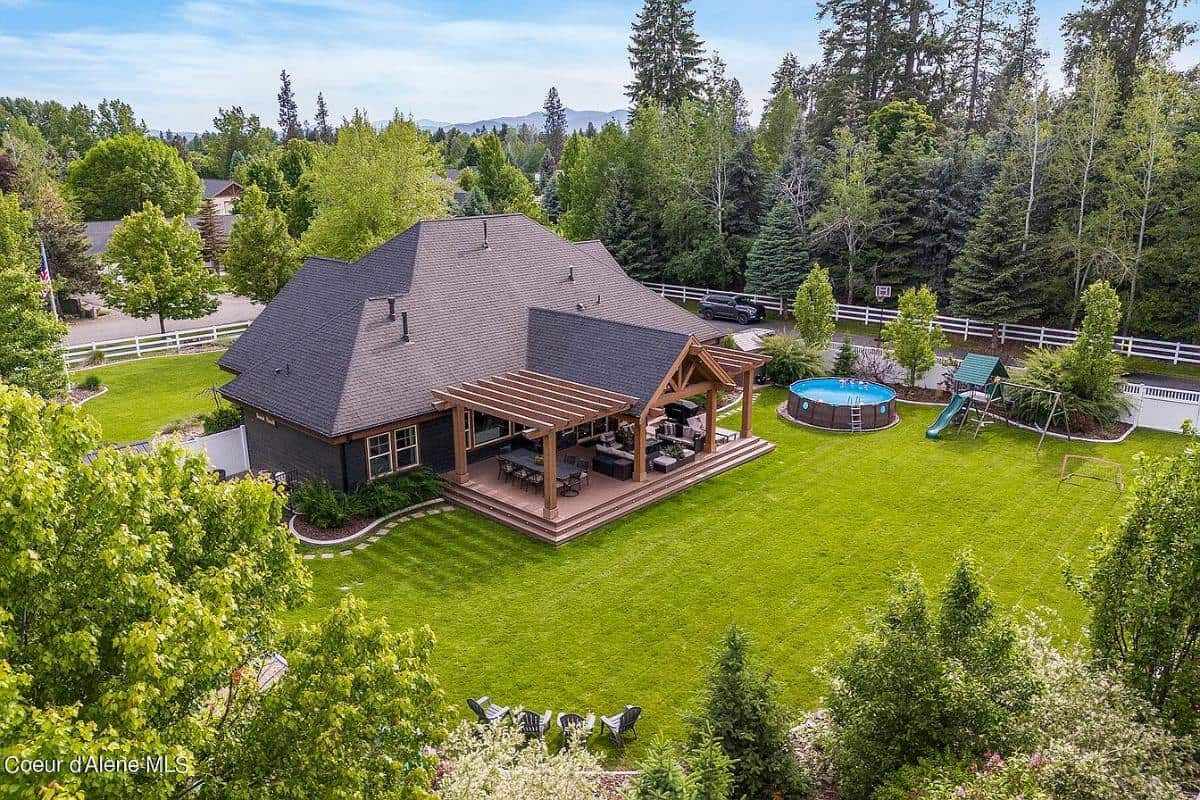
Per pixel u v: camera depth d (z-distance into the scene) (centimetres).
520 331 2900
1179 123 4003
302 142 9800
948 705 1134
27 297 2692
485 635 1777
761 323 4875
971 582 1219
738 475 2661
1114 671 1252
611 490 2431
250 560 1085
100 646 860
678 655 1698
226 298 6316
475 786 1077
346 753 923
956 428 3073
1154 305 3825
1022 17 7556
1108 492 2455
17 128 11994
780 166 5319
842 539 2198
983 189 4644
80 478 928
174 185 8400
